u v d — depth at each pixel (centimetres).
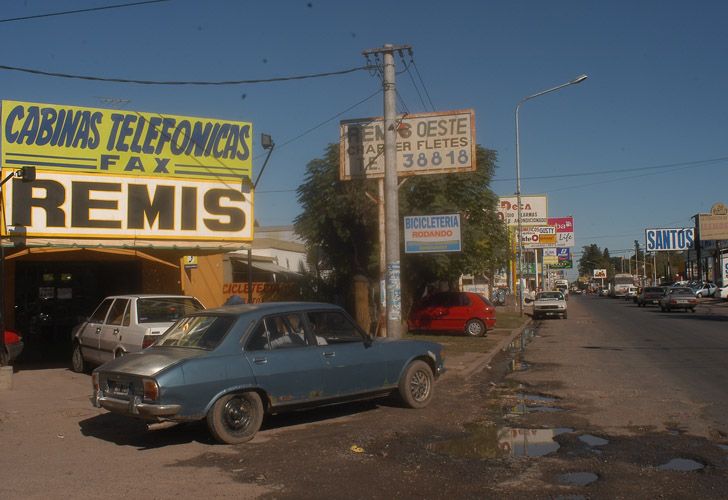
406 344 1070
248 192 1605
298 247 3972
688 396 1166
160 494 653
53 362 1711
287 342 921
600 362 1677
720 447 811
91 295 1912
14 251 1445
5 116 1393
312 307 969
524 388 1288
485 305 2492
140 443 869
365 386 992
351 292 2642
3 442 879
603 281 14238
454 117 1644
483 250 2484
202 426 962
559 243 6438
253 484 682
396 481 686
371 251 2352
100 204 1456
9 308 1662
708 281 7425
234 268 3109
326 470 729
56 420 1010
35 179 1353
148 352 892
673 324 3130
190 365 825
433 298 2577
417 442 852
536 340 2428
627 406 1080
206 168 1566
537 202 4859
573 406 1092
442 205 2203
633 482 673
